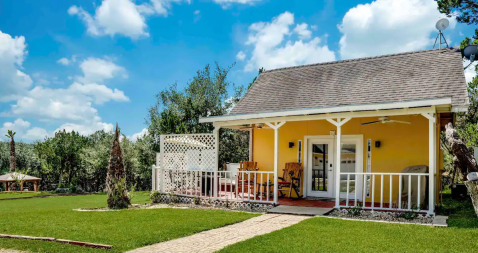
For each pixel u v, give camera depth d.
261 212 10.50
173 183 13.05
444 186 18.00
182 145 12.93
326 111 9.93
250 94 14.28
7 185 28.64
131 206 12.26
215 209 11.06
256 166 13.82
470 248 5.99
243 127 13.85
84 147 31.78
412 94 10.23
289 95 13.02
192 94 25.81
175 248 6.25
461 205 10.71
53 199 17.64
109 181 11.92
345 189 12.09
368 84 11.70
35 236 7.10
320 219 8.75
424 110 8.86
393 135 11.33
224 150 24.56
